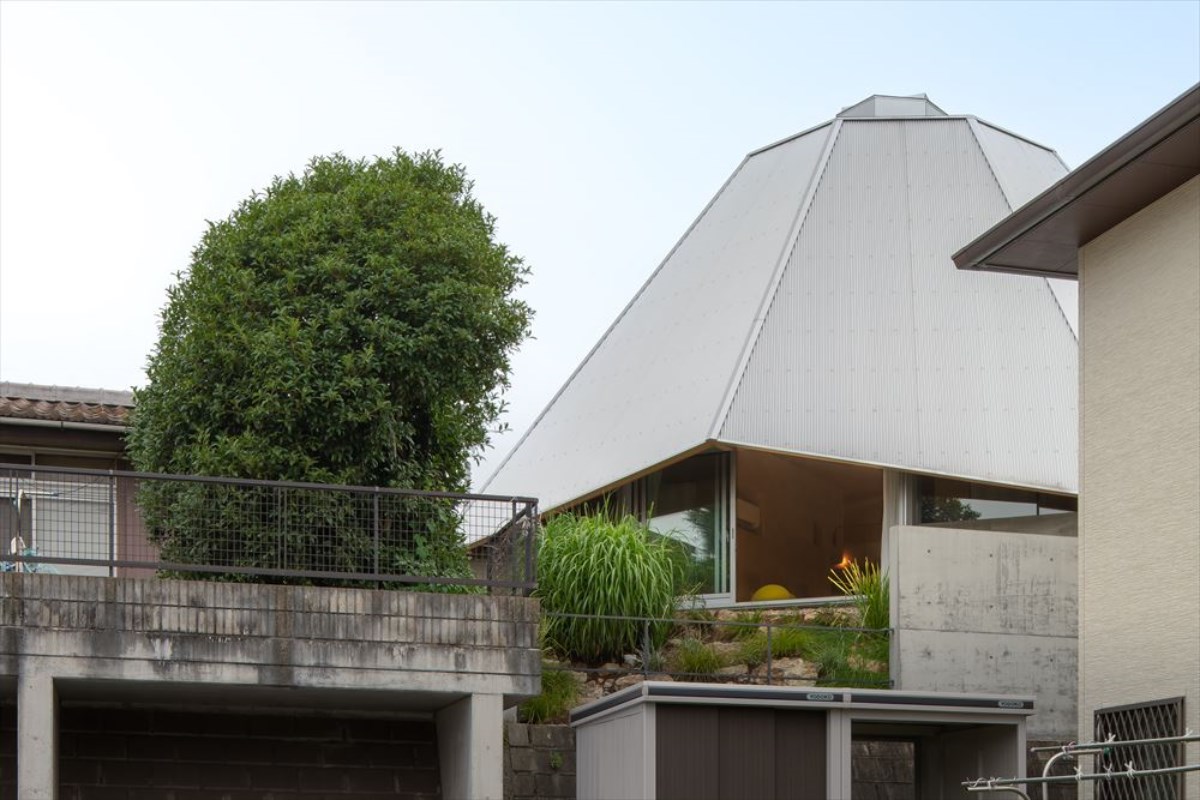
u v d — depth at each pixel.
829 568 21.62
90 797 14.80
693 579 21.09
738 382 20.83
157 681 13.22
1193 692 12.49
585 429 23.47
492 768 13.91
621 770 14.30
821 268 22.45
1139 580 13.31
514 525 14.77
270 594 13.62
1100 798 13.63
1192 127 12.02
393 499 15.77
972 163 24.00
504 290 17.05
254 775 15.35
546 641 17.64
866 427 20.45
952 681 17.47
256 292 15.81
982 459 20.09
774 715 14.09
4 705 14.77
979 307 21.78
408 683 13.82
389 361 15.80
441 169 17.58
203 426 15.77
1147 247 13.56
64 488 17.69
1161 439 13.16
